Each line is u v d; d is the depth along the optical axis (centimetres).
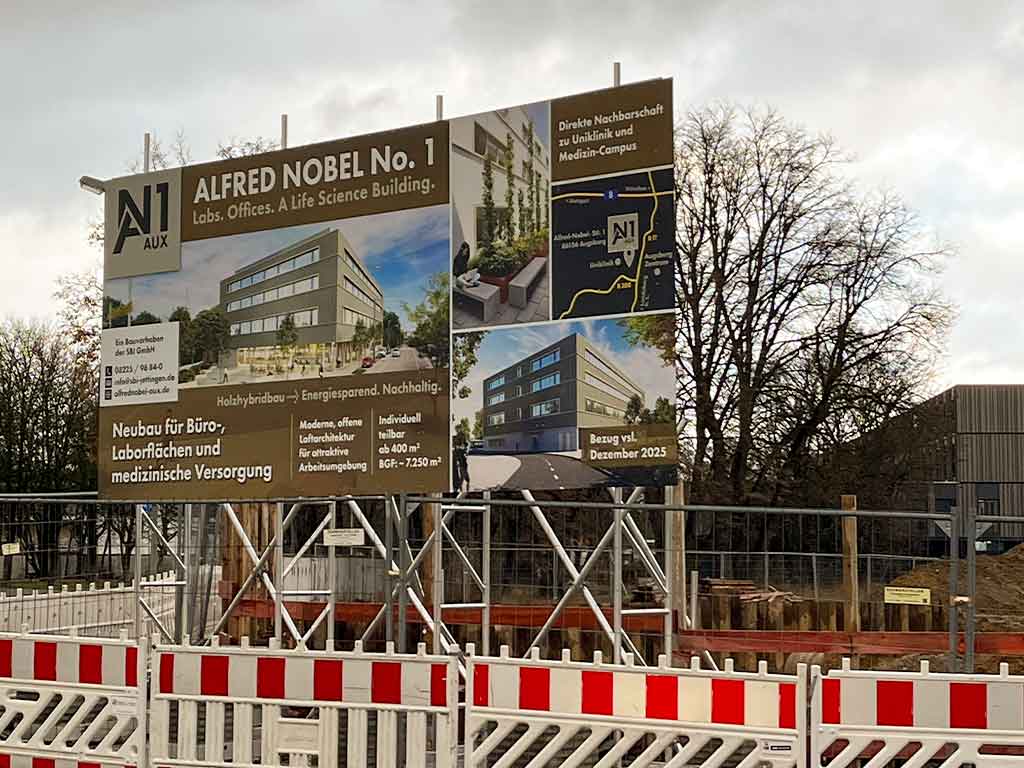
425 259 1073
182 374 1163
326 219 1113
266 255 1138
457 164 1068
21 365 3916
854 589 1226
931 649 1192
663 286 987
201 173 1169
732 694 757
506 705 794
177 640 1422
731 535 1263
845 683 749
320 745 830
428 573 1418
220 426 1141
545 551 1279
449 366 1058
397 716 821
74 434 3844
